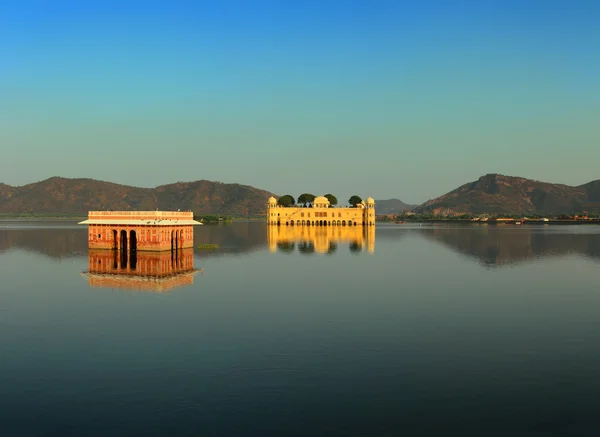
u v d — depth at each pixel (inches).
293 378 987.3
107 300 1737.2
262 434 768.3
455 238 5629.9
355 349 1173.1
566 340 1254.9
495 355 1131.9
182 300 1738.4
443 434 770.8
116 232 3585.1
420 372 1022.4
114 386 946.1
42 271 2493.8
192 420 812.6
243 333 1306.6
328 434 768.9
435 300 1758.1
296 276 2346.2
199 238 5364.2
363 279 2261.3
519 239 5423.2
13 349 1167.0
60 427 792.9
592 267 2753.4
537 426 797.2
